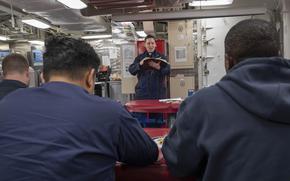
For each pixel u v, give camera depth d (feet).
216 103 2.98
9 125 3.18
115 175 3.73
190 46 19.06
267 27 3.14
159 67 13.53
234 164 2.85
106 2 14.93
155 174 3.70
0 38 32.40
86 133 3.12
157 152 3.77
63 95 3.30
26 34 32.40
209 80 19.53
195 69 19.69
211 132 2.94
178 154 3.18
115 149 3.32
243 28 3.14
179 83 19.08
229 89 2.95
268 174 2.77
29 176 2.94
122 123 3.33
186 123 3.10
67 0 14.99
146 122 8.71
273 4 19.95
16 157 3.01
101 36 34.53
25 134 3.11
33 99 3.33
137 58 14.20
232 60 3.21
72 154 3.00
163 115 8.65
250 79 2.90
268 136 2.80
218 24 19.19
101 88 20.21
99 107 3.27
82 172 3.04
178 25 19.02
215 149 2.90
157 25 24.80
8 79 6.46
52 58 3.49
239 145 2.85
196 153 3.09
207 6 17.97
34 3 17.13
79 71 3.53
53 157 2.98
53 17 21.02
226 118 2.91
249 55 3.10
